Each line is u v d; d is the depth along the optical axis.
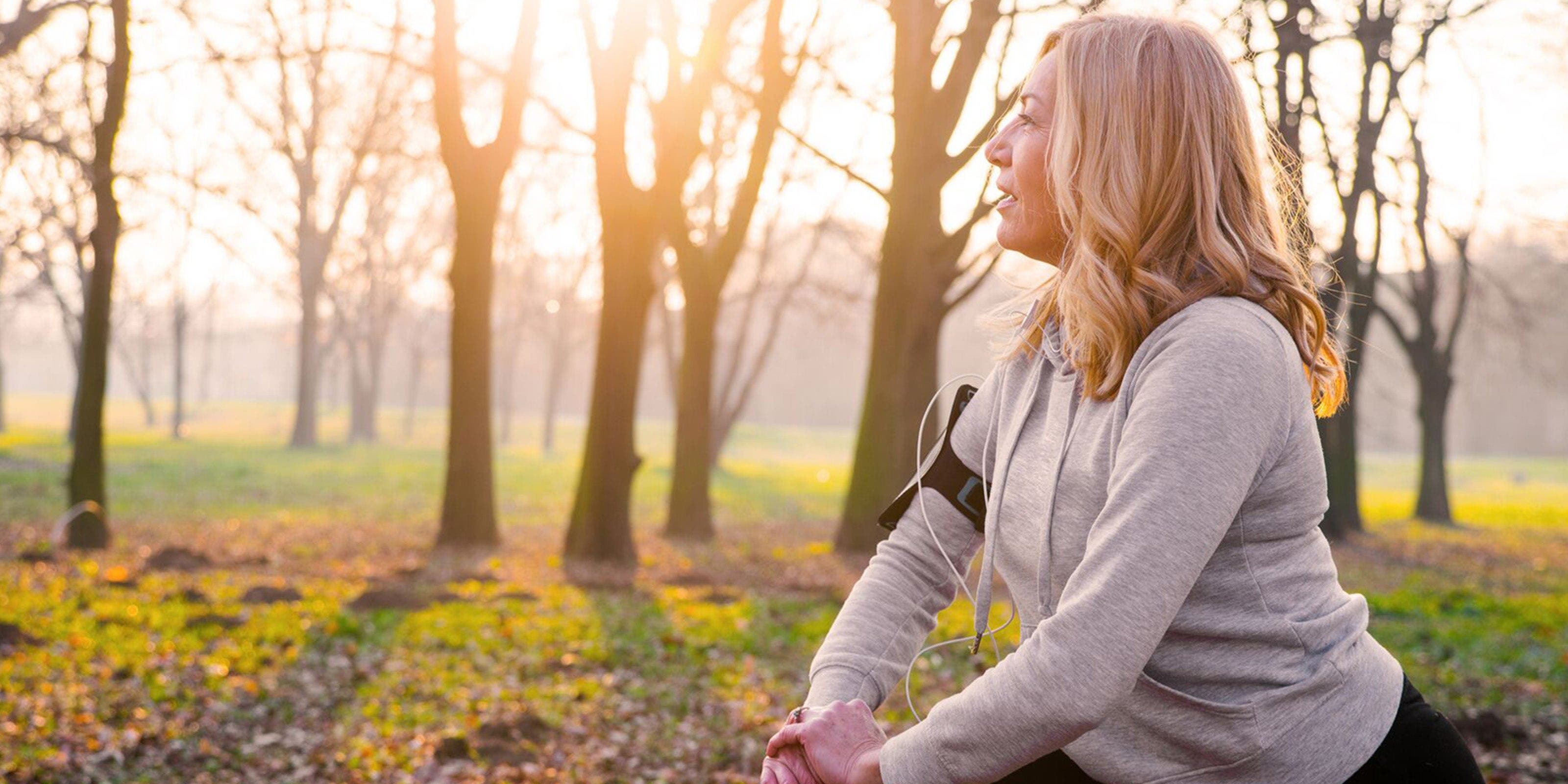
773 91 15.78
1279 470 1.20
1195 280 1.26
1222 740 1.22
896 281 14.28
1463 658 9.10
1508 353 40.06
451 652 7.97
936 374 15.30
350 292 40.16
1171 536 1.10
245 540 14.98
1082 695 1.08
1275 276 1.25
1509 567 17.25
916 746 1.18
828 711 1.33
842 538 14.92
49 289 32.53
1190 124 1.25
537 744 5.84
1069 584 1.16
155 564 11.67
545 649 8.13
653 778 5.45
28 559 11.74
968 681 7.41
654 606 10.20
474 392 14.73
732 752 5.91
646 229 13.60
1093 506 1.25
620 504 13.50
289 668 7.25
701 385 17.44
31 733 5.54
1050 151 1.33
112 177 12.88
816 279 29.20
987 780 1.14
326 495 23.61
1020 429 1.40
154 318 53.50
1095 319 1.23
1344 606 1.30
